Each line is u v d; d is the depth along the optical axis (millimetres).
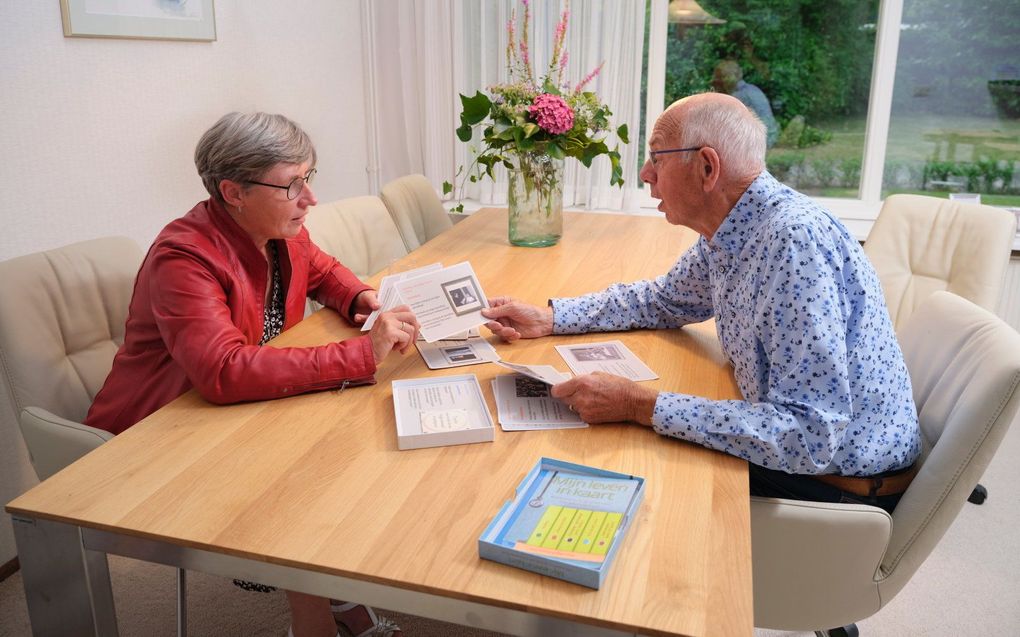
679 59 3855
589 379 1376
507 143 2488
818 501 1468
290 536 1059
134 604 2061
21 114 2123
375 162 4023
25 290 1664
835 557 1352
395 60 3873
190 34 2705
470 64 3740
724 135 1415
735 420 1275
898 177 3795
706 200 1468
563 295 2062
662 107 3852
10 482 2197
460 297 1786
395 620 2010
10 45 2074
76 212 2326
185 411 1431
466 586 958
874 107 3654
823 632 1889
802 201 1405
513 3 3545
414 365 1646
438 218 3162
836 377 1278
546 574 977
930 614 2076
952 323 1619
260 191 1543
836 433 1279
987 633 2008
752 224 1432
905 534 1405
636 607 921
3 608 2080
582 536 1014
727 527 1082
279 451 1283
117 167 2467
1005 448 2965
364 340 1537
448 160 3896
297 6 3330
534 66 3609
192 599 2090
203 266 1513
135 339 1594
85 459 1257
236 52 2982
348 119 3828
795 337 1293
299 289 1862
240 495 1158
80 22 2256
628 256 2473
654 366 1647
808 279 1290
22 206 2150
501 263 2383
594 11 3471
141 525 1084
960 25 3523
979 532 2441
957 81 3596
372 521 1093
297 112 3414
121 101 2457
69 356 1760
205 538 1053
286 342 1754
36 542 1148
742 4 3699
